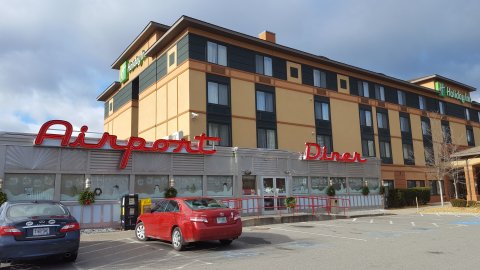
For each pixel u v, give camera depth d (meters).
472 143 52.09
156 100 31.23
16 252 8.62
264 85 30.50
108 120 44.50
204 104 26.84
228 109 27.98
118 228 17.50
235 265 9.12
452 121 49.47
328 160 27.83
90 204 17.42
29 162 16.30
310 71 34.16
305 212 25.39
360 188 30.06
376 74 39.25
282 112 31.23
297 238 13.87
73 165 17.25
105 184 18.11
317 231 16.00
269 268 8.68
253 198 23.05
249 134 28.78
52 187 16.80
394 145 40.72
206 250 11.55
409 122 43.28
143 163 19.19
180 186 20.38
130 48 36.72
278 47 31.23
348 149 35.75
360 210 29.23
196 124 26.19
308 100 33.38
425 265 8.70
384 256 9.91
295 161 25.92
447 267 8.44
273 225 18.89
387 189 35.44
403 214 26.27
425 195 37.81
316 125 33.53
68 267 9.40
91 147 17.58
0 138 15.84
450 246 11.44
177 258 10.32
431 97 47.25
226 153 22.42
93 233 16.14
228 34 28.55
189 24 27.02
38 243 8.85
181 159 20.52
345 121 36.12
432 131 45.69
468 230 15.75
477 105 54.34
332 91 35.56
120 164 18.36
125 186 18.66
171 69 29.11
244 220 18.66
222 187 22.02
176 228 11.75
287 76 32.25
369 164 31.08
